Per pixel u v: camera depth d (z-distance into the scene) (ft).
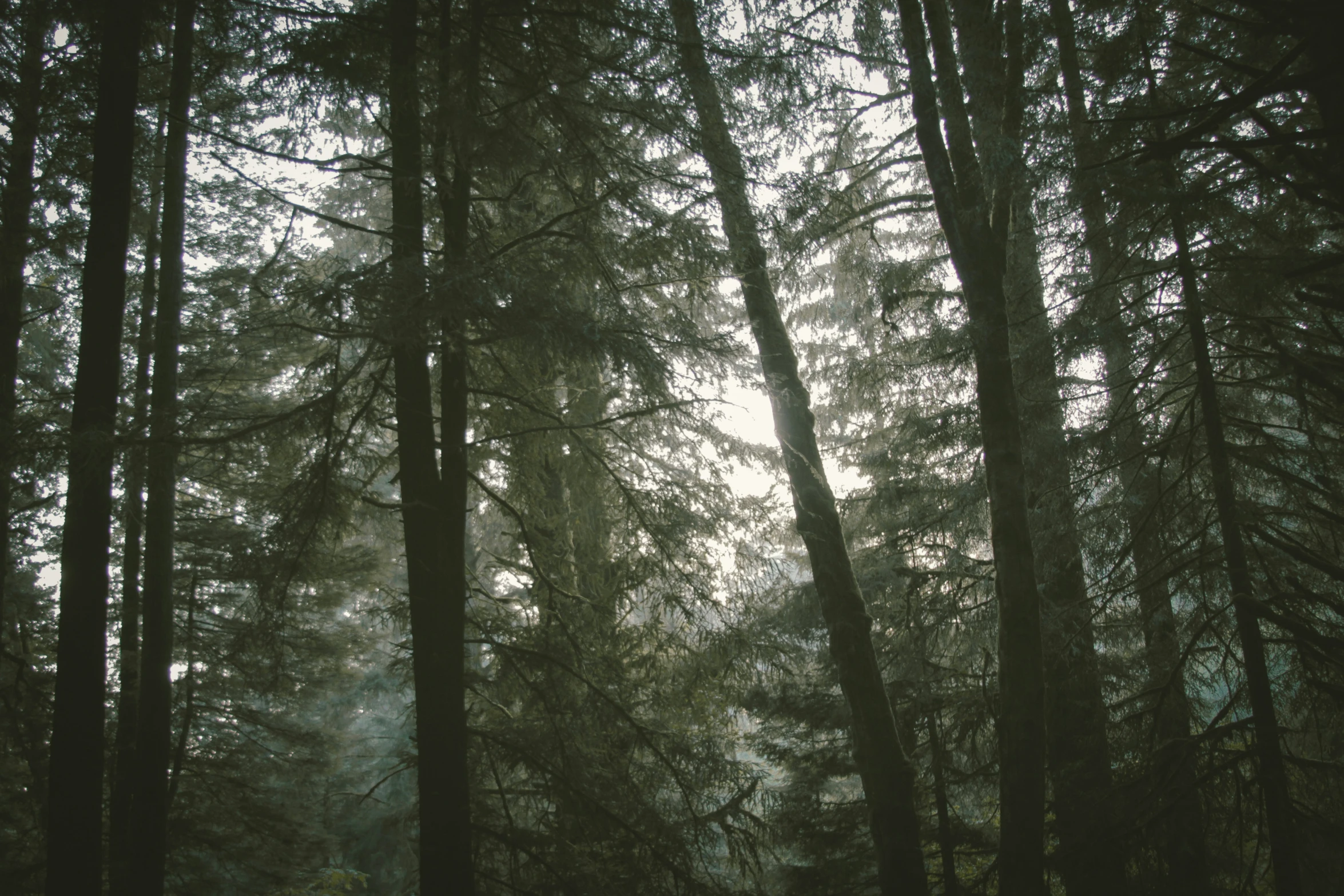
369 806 65.51
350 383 25.29
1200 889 25.29
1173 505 26.76
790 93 26.78
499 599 32.17
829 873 36.65
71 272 35.58
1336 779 21.70
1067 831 30.09
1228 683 24.84
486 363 28.58
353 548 48.83
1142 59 22.06
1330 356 19.24
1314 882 21.40
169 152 32.94
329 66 23.24
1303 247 20.51
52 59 29.04
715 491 28.96
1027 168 24.75
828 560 32.60
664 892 26.45
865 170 40.24
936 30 31.83
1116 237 24.68
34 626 41.11
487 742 27.14
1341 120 5.90
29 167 29.14
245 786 45.75
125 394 38.86
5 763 38.11
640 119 25.90
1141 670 32.35
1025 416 31.78
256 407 39.06
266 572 25.58
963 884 38.09
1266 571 23.80
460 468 25.21
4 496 28.84
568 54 25.89
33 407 36.52
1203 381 23.07
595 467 29.32
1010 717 28.07
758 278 34.32
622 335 23.02
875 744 30.73
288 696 48.62
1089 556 29.73
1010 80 30.78
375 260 31.55
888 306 36.47
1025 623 28.50
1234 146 6.47
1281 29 6.24
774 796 37.81
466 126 21.86
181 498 46.11
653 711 33.22
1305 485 22.43
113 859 33.50
